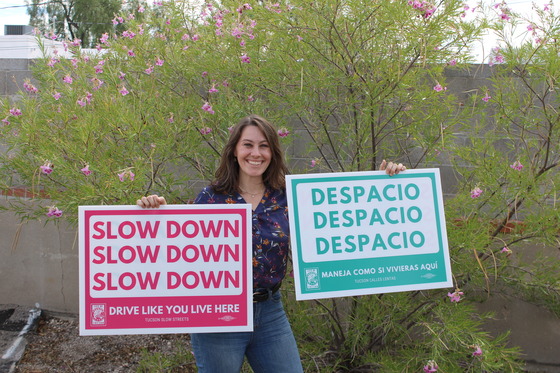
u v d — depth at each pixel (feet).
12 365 13.30
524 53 10.96
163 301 8.23
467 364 11.12
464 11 10.54
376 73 10.85
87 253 8.14
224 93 12.36
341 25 10.79
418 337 12.51
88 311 8.14
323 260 8.61
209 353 8.22
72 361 13.64
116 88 12.10
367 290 8.70
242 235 8.28
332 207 8.68
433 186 8.96
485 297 13.30
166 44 13.28
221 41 12.69
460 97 13.76
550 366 13.74
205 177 12.84
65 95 12.46
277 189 8.72
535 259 13.08
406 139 12.60
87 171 9.96
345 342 12.20
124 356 13.88
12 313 15.43
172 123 11.62
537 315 13.70
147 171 11.03
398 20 10.04
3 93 15.72
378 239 8.76
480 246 10.18
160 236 8.22
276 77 11.54
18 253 15.79
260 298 8.29
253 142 8.32
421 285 8.83
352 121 12.05
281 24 11.04
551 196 10.70
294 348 8.44
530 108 11.26
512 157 12.63
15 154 12.78
